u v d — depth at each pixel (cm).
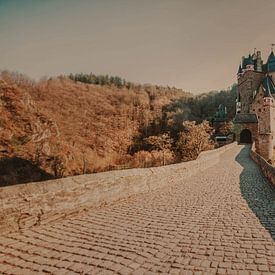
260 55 7912
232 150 4109
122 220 617
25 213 543
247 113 6862
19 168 2739
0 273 361
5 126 3412
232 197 882
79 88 10250
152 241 477
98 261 395
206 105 11388
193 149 5472
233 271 359
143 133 8294
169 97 12294
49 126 4509
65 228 554
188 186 1140
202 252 424
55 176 2984
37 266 380
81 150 4822
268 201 811
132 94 11144
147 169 1034
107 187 775
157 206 765
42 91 8612
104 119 8412
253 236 496
